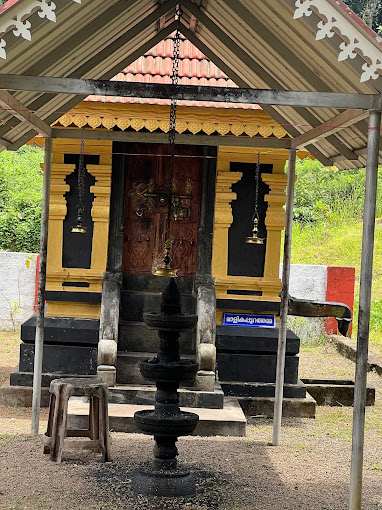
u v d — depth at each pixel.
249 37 6.61
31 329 9.20
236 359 9.41
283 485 6.36
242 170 9.67
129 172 9.74
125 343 9.36
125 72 9.38
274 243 9.68
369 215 5.28
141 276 9.77
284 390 9.33
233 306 9.57
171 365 5.88
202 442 7.71
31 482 6.13
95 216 9.51
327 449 7.73
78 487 6.04
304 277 14.89
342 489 6.33
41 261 7.57
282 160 9.66
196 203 9.78
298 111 7.16
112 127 8.87
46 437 6.82
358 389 5.29
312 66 6.05
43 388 8.99
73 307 9.52
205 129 8.91
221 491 6.08
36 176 20.33
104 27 6.49
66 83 5.21
